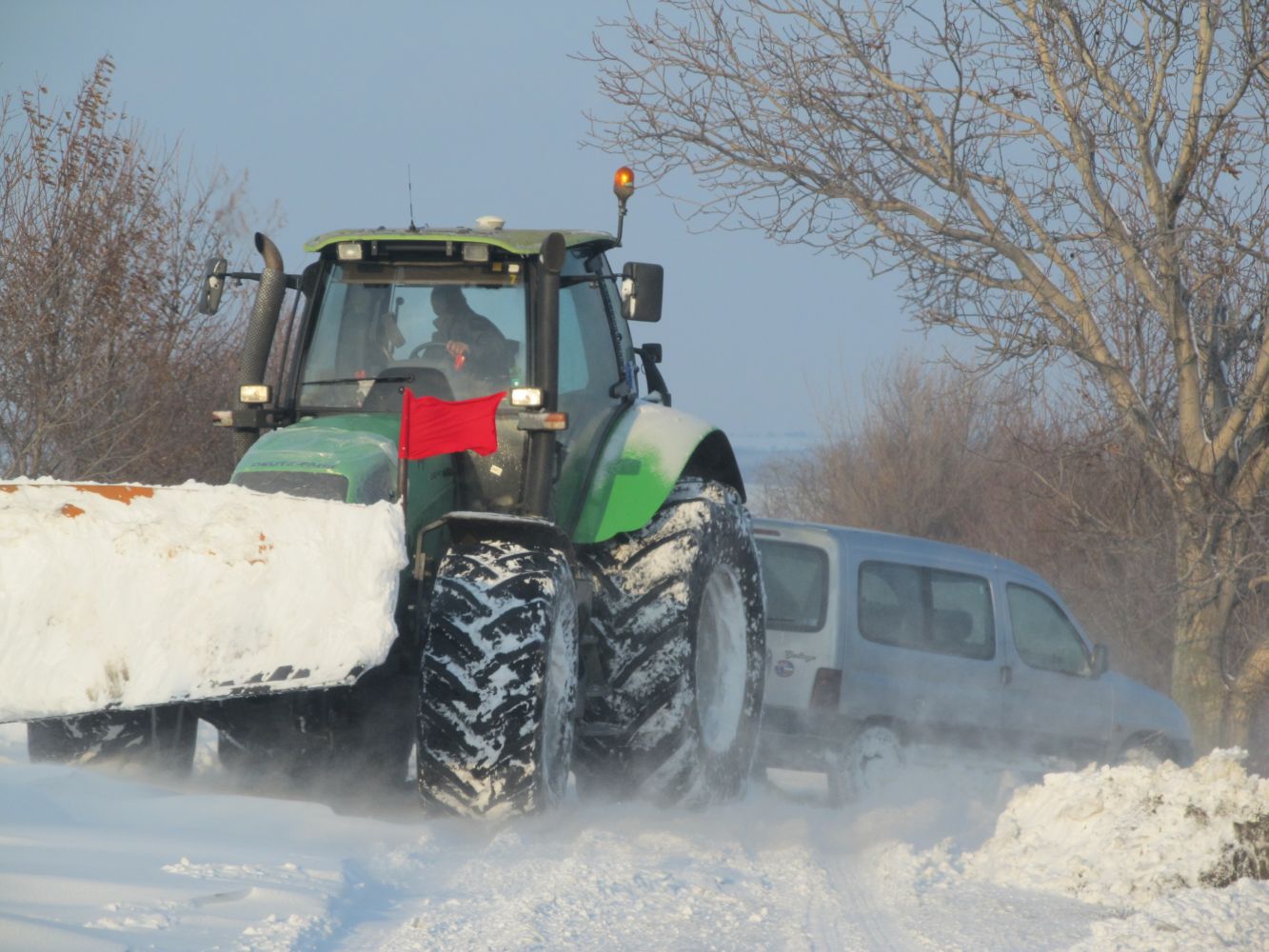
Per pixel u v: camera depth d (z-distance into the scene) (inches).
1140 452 1962.4
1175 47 1815.9
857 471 4362.7
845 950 579.8
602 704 921.5
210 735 1124.5
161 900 539.5
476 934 550.9
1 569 690.2
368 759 862.5
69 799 704.4
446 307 941.8
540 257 933.2
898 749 1296.8
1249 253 1808.6
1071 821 794.2
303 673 694.5
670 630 924.6
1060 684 1445.6
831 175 1897.1
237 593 694.5
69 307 1781.5
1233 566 1818.4
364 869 639.1
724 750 1018.1
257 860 618.5
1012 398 2052.2
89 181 1798.7
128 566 692.7
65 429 1809.8
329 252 960.3
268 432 900.6
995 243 1884.8
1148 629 2315.5
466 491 911.0
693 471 1101.7
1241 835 743.7
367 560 707.4
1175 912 640.4
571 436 951.6
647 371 1139.3
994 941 608.7
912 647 1330.0
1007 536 2942.9
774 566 1311.5
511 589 782.5
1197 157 1824.6
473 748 756.6
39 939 470.3
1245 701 1947.6
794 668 1272.1
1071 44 1849.2
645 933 574.2
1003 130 1889.8
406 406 774.5
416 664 838.5
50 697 685.3
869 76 1897.1
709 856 750.5
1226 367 1947.6
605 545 956.6
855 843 919.0
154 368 1829.5
